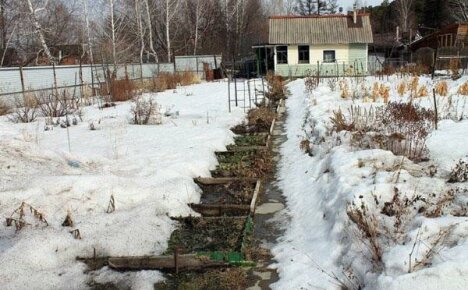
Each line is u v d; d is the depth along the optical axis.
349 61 32.22
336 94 16.12
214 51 47.94
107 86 20.73
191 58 33.94
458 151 7.31
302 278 4.54
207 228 5.97
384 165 6.55
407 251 4.02
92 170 7.48
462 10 51.88
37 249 4.99
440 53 27.28
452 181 5.96
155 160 8.37
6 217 5.65
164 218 6.12
